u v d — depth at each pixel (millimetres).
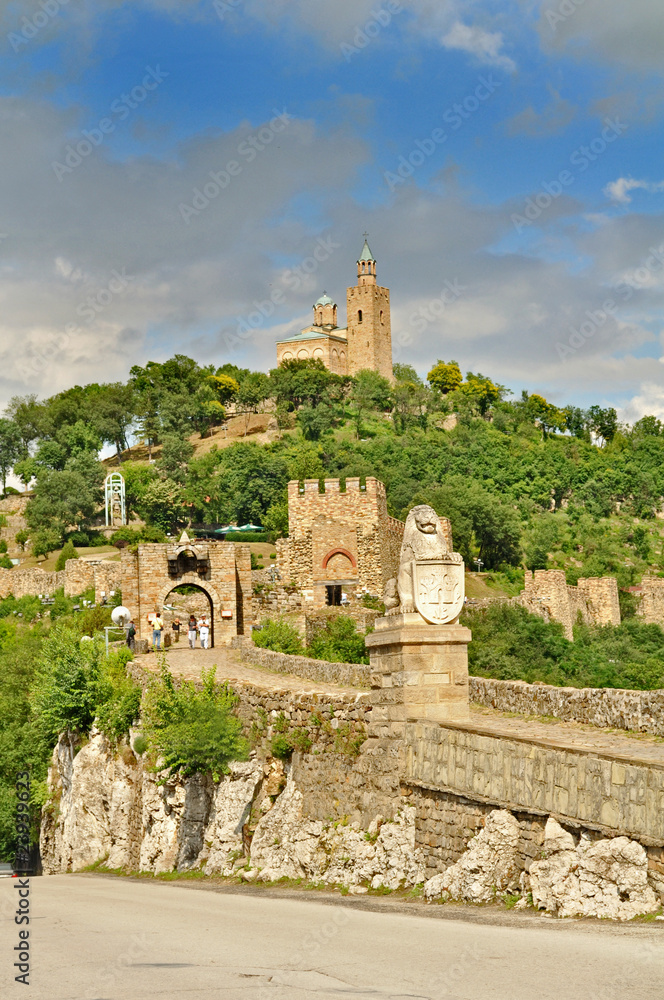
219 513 160625
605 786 14562
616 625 105500
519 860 16453
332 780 23469
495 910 15922
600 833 14633
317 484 80062
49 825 46594
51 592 109375
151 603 60375
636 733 20844
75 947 15664
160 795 31797
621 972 11523
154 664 42781
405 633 20781
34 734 51562
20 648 66250
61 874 38688
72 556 124438
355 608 72875
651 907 13734
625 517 172125
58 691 42281
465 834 18094
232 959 14094
